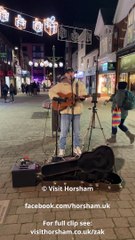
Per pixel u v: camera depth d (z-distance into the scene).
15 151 5.53
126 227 2.76
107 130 7.72
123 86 6.02
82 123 9.04
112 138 6.18
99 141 6.34
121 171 4.34
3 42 28.53
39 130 7.84
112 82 19.97
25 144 6.12
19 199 3.37
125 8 17.20
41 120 9.87
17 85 39.66
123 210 3.10
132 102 5.94
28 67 60.69
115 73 18.86
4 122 9.45
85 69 30.91
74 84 4.65
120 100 5.93
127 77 16.52
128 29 16.83
